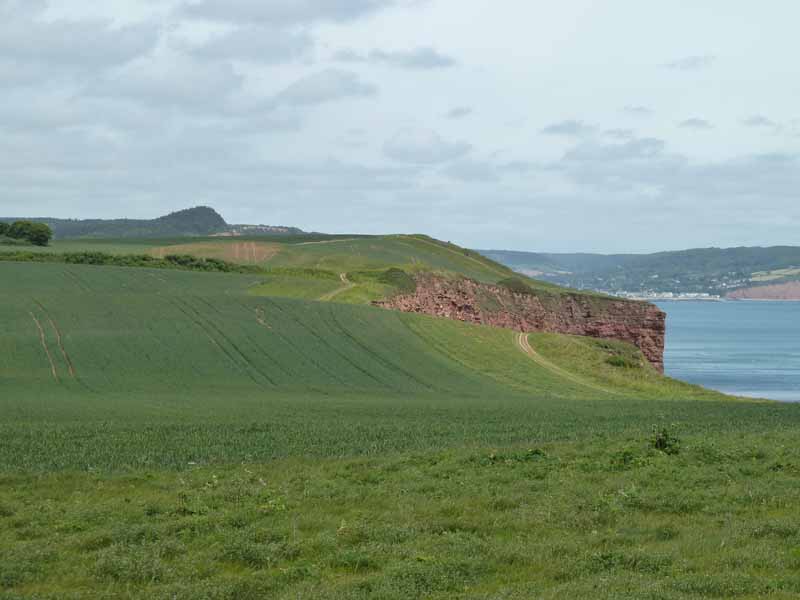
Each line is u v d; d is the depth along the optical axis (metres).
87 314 92.38
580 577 15.08
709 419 46.41
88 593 14.62
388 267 159.88
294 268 151.00
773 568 15.36
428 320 111.25
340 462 29.11
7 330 83.75
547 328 156.75
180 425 41.91
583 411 53.69
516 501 21.17
